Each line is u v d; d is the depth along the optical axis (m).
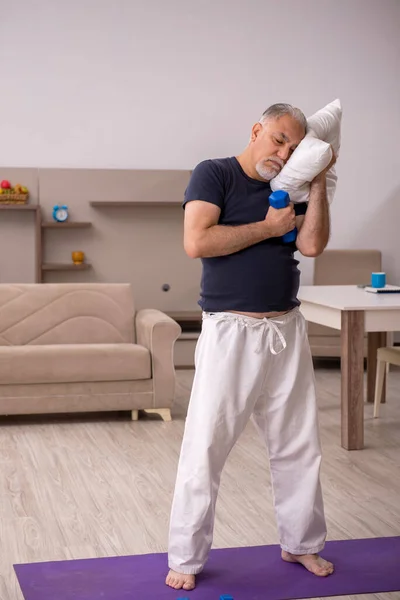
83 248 7.01
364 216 7.49
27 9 6.88
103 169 6.98
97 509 3.33
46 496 3.50
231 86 7.21
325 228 2.63
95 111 7.04
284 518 2.68
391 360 4.88
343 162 7.43
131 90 7.07
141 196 7.03
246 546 2.90
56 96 6.98
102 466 3.98
